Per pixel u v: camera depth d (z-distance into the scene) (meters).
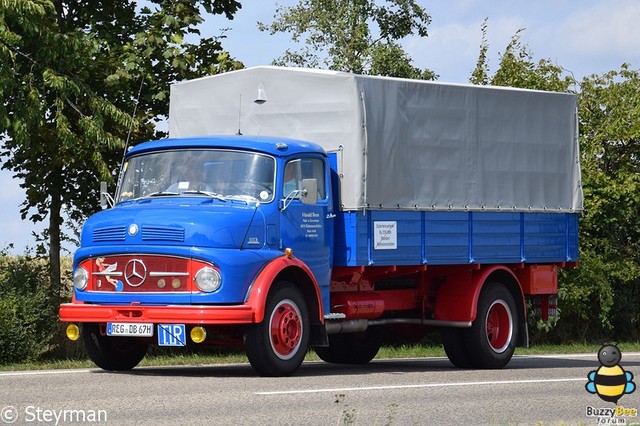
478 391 14.18
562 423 11.12
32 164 23.80
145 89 24.53
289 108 17.66
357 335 20.16
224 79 18.42
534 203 20.08
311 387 13.81
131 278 15.09
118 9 25.48
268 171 15.93
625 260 30.58
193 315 14.53
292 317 15.38
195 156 16.19
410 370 18.25
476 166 18.97
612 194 30.17
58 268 24.03
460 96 18.73
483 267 19.23
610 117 31.53
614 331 31.70
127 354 16.33
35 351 19.80
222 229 14.98
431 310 19.34
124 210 15.67
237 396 12.66
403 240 17.66
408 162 17.78
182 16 24.47
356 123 16.97
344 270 17.19
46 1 21.97
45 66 22.34
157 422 10.56
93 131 22.19
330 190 16.95
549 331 30.05
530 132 20.03
